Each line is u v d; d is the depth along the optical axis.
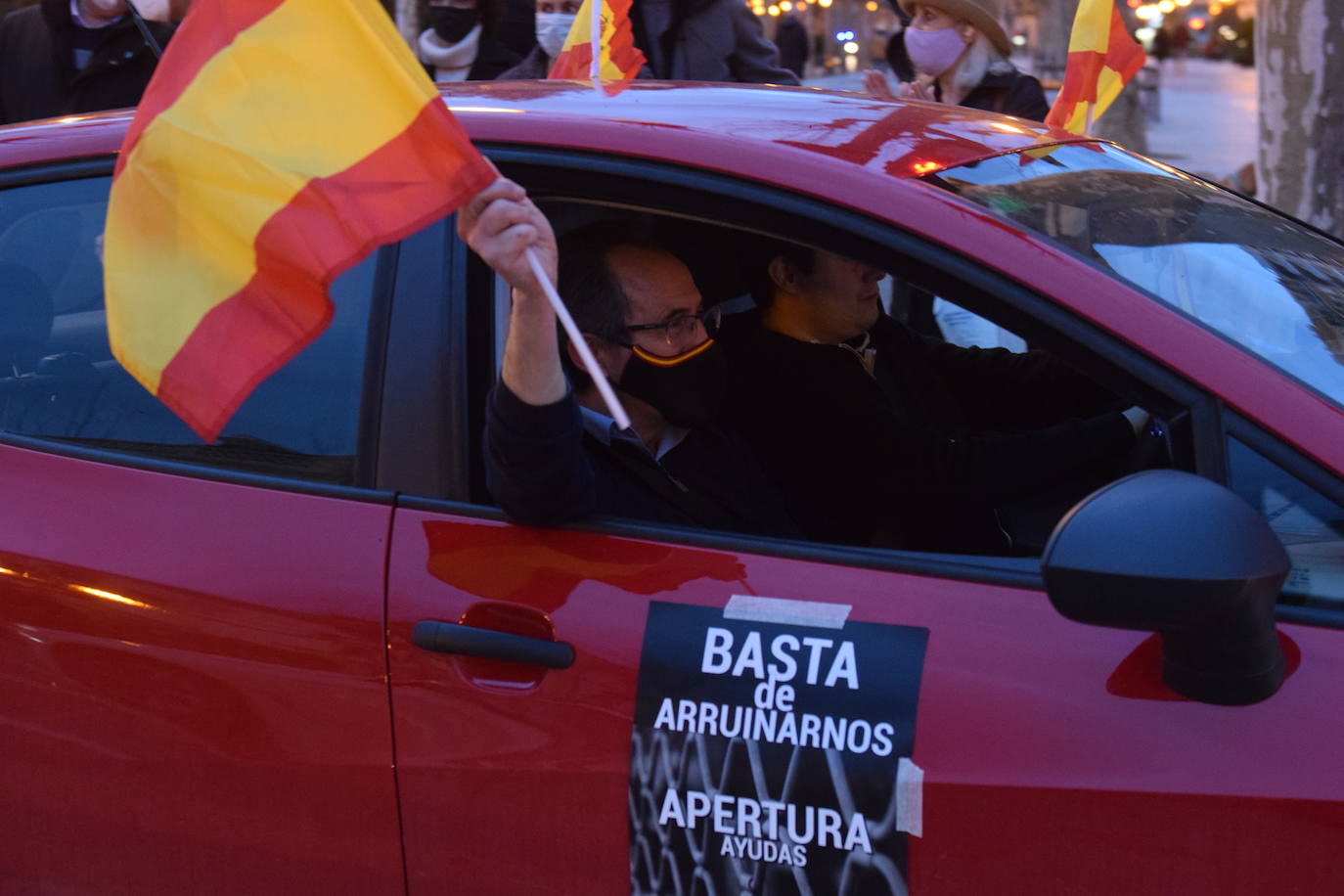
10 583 2.01
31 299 2.19
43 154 2.21
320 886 1.90
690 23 4.87
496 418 1.79
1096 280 1.72
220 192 1.71
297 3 1.70
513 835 1.80
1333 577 1.61
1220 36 37.12
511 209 1.66
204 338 1.72
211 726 1.91
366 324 1.99
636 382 2.09
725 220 1.86
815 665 1.70
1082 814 1.58
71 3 4.44
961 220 1.77
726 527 2.14
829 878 1.68
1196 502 1.47
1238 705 1.56
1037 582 1.70
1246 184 8.40
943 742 1.64
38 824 2.03
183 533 1.96
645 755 1.75
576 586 1.82
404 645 1.84
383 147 1.68
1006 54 4.32
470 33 4.95
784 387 2.32
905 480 2.23
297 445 1.99
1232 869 1.53
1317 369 1.80
